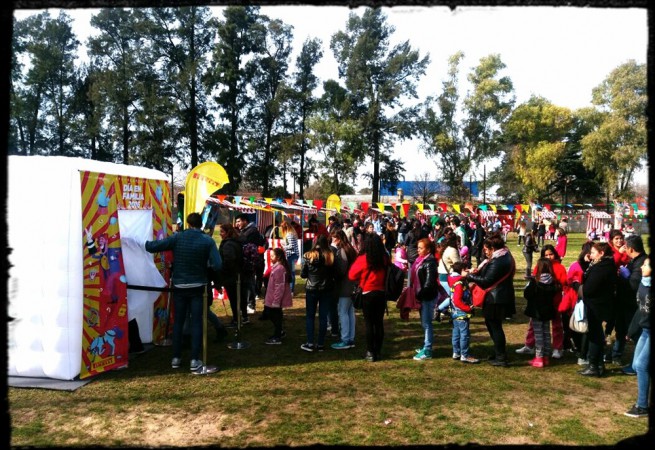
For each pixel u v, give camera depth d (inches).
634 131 1508.4
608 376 221.6
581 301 229.1
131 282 239.6
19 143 1552.7
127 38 1517.0
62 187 207.2
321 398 190.9
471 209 764.6
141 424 163.9
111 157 1706.4
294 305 395.5
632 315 236.5
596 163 1621.6
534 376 221.8
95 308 214.8
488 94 1781.5
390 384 208.7
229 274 287.1
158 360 243.3
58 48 1551.4
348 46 1726.1
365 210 835.4
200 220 230.7
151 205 265.7
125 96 1470.2
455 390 201.5
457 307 245.1
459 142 1840.6
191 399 188.4
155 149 1482.5
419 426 163.6
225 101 1610.5
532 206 1112.8
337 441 150.2
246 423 165.5
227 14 1556.3
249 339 289.7
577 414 175.6
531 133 1849.2
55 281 206.5
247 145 1750.7
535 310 232.7
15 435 153.3
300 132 1840.6
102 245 219.8
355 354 259.3
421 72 1722.4
